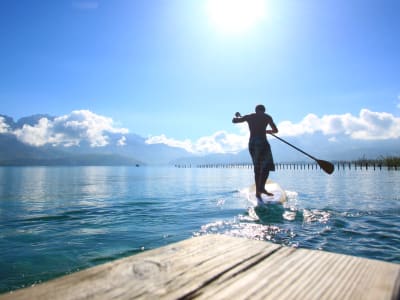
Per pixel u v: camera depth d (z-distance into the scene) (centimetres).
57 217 562
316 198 804
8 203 780
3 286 237
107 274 111
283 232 411
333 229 428
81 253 327
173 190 1152
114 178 2384
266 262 129
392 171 3189
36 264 290
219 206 654
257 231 419
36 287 98
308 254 139
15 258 309
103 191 1131
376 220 491
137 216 556
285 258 133
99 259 306
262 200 712
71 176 2847
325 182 1588
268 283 108
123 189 1234
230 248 147
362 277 114
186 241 158
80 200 834
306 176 2397
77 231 439
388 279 112
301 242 364
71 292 95
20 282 246
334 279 112
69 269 277
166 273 115
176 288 102
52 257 312
